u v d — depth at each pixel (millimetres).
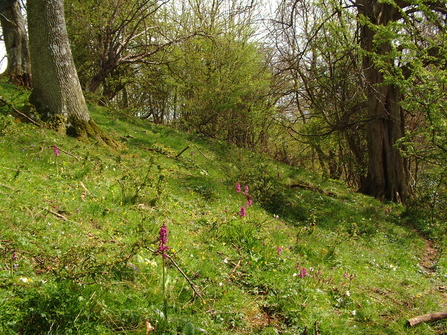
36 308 3602
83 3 24406
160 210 8188
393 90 18703
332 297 6473
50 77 12109
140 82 28500
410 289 7859
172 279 5293
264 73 24469
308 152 30359
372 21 18922
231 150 19016
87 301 4012
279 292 5832
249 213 9750
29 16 12055
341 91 22047
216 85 26141
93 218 6824
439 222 15562
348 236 10938
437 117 13930
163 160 13461
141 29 26547
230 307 5086
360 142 25781
